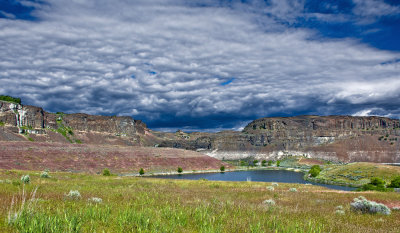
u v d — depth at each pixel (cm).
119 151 17212
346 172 12044
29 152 12912
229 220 1502
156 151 19638
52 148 14450
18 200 1716
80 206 1700
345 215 1973
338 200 2900
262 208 2039
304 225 1482
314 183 11100
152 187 3656
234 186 4719
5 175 4059
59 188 2775
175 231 1236
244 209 1947
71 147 15638
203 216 1549
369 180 9956
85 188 3017
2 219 1199
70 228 1114
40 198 1866
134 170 15025
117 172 13988
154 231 1163
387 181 9494
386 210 2145
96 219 1359
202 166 19138
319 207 2353
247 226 1384
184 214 1549
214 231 1234
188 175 14950
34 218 1180
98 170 13538
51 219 1184
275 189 4284
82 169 13012
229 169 19975
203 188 4103
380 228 1586
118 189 3117
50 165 12231
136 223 1291
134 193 2711
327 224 1612
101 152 16050
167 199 2345
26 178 3180
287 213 1905
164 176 13788
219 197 2806
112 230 1195
